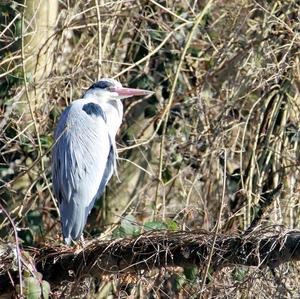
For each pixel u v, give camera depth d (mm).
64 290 9109
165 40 12461
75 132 10695
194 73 13680
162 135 12000
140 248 8852
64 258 9125
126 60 13578
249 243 8562
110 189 13008
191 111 13289
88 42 12883
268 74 12844
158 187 11891
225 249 8633
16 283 8688
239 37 13461
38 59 11891
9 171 11938
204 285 8719
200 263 8703
